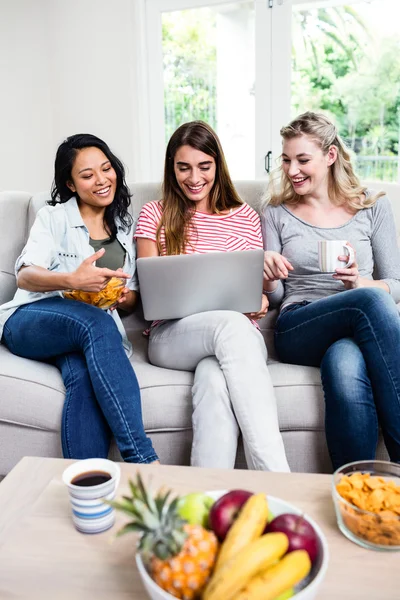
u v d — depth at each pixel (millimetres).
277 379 1635
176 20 3803
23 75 4254
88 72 4125
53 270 1815
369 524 871
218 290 1644
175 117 3959
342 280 1705
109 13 3953
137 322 2059
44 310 1655
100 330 1551
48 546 908
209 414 1479
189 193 1907
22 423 1560
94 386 1511
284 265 1790
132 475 1081
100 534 936
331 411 1501
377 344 1518
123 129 4102
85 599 802
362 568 850
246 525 741
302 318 1740
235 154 3820
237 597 673
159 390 1619
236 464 1602
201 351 1622
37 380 1566
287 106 3592
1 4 4156
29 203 2100
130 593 812
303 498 1016
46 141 4367
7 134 4336
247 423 1432
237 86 3709
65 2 4074
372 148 3441
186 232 1913
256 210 2094
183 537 711
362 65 3363
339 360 1522
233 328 1536
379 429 1594
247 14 3572
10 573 851
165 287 1625
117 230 1893
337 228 1902
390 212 1946
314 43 3451
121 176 1877
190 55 3812
